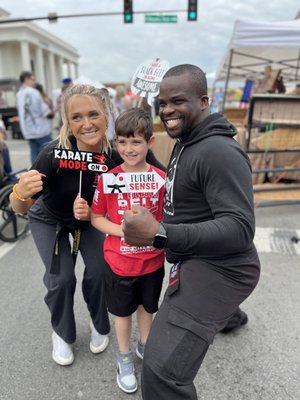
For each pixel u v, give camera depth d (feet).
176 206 4.92
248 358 7.17
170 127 4.78
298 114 16.31
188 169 4.59
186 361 4.43
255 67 37.58
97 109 5.88
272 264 11.34
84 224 7.04
